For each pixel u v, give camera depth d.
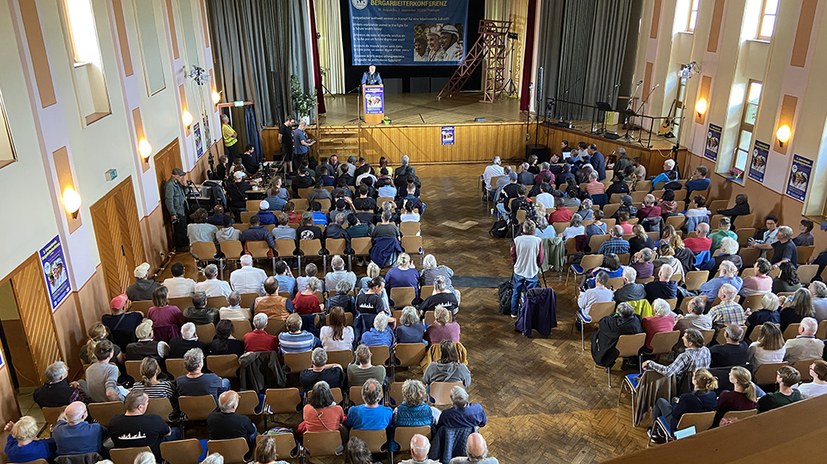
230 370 6.83
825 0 10.12
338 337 6.86
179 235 11.87
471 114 19.33
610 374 7.94
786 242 9.16
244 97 18.20
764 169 12.00
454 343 6.71
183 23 13.45
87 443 5.32
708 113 13.91
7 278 6.58
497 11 21.81
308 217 10.27
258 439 5.63
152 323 7.12
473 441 4.70
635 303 7.72
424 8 21.47
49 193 7.45
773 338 6.30
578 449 6.59
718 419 5.54
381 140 17.97
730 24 12.91
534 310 8.66
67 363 7.81
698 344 6.25
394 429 5.66
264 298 7.60
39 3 7.33
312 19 18.83
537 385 7.73
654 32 16.25
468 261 11.45
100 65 9.04
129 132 10.06
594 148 14.47
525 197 11.93
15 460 5.26
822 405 0.79
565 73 18.86
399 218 11.22
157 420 5.46
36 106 7.14
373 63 22.19
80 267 8.16
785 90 11.21
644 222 10.67
